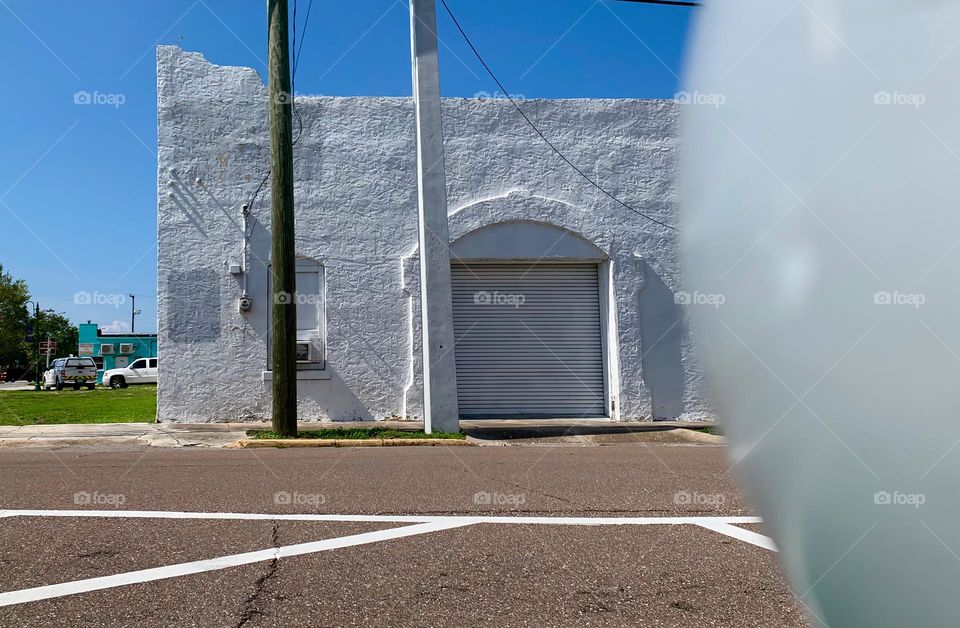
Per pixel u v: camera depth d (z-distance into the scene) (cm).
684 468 788
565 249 1406
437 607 345
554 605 350
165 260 1309
